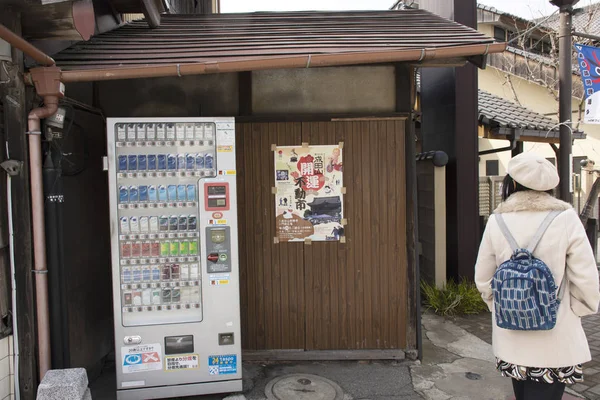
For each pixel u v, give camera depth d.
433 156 5.85
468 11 6.07
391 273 4.13
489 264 2.53
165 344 3.32
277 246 4.11
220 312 3.38
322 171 4.08
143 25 4.76
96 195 3.97
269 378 3.82
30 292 3.01
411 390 3.58
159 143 3.34
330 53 3.37
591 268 2.21
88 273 3.78
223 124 3.37
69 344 3.33
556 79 9.37
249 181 4.08
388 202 4.11
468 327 5.07
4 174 2.94
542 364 2.29
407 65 4.06
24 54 3.12
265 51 3.53
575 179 11.34
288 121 4.05
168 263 3.36
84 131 3.74
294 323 4.14
